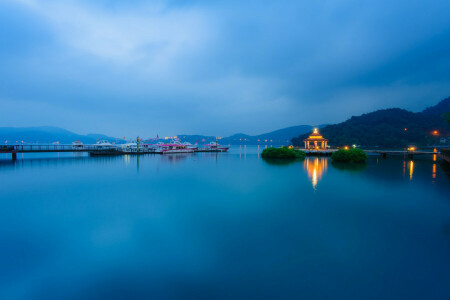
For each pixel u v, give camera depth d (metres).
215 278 11.89
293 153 80.12
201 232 17.27
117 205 24.20
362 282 11.29
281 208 22.52
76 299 10.69
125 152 98.94
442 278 11.52
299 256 13.70
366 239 15.69
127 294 10.87
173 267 12.91
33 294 10.98
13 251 14.84
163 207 23.38
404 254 13.70
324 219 19.41
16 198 27.19
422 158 79.38
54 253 14.54
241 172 47.00
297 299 10.29
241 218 19.97
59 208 23.38
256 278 11.80
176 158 85.88
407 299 10.19
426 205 22.92
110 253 14.55
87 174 45.31
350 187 31.36
